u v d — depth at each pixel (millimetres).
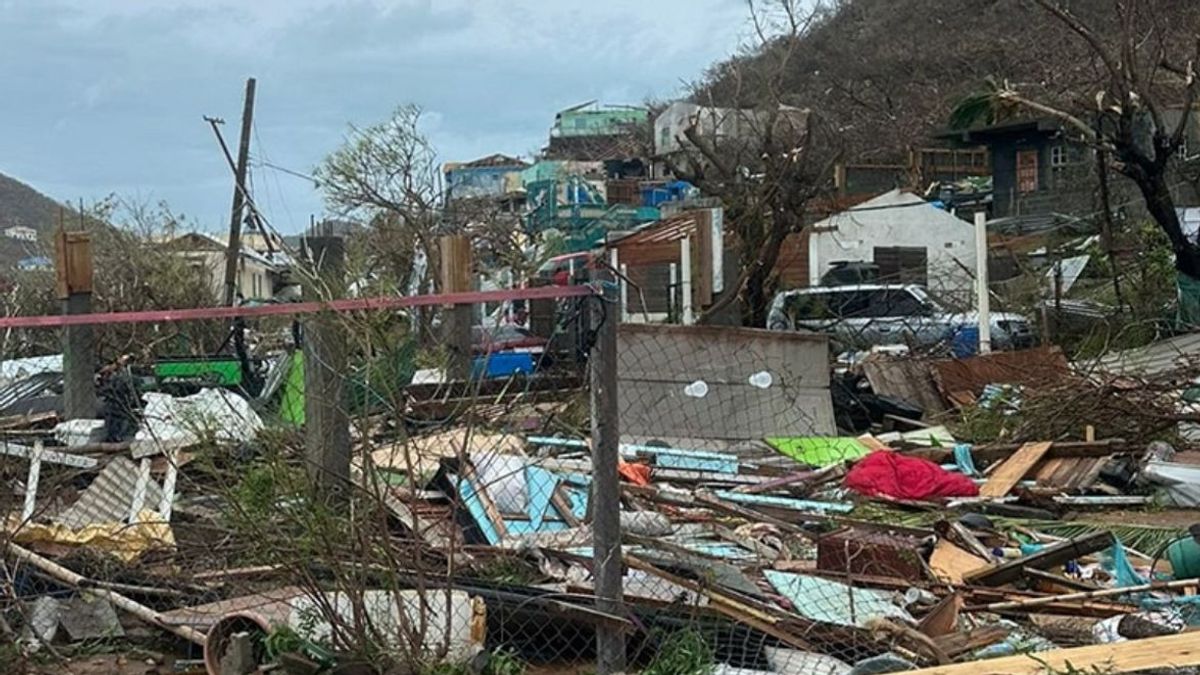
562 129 79938
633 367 12117
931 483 10250
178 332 16109
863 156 44156
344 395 5355
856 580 6801
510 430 8078
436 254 20641
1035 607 6383
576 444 8734
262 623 5223
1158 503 10391
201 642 5535
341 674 4781
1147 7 24234
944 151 44531
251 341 15992
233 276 25547
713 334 12422
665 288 25672
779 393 12492
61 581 6102
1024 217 31453
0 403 11898
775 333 12648
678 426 12086
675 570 6121
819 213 28266
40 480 7645
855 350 18656
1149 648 4582
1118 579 7020
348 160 27922
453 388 7301
